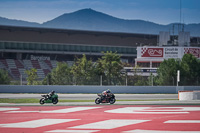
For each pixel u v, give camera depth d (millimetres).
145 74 164375
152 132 33844
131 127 36719
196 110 52938
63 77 104500
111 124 38719
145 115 46594
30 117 44500
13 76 195625
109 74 122250
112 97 64875
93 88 100812
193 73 117312
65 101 69875
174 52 171250
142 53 173375
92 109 54219
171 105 61719
